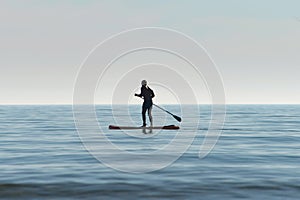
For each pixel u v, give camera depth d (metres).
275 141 20.38
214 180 10.38
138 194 9.02
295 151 16.25
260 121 42.50
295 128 30.59
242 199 8.66
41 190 9.34
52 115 63.00
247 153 15.56
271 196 8.90
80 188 9.52
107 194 9.01
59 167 12.20
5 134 24.48
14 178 10.50
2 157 14.31
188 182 10.14
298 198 8.75
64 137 22.27
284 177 10.77
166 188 9.53
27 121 42.38
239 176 10.89
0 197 8.79
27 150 16.34
